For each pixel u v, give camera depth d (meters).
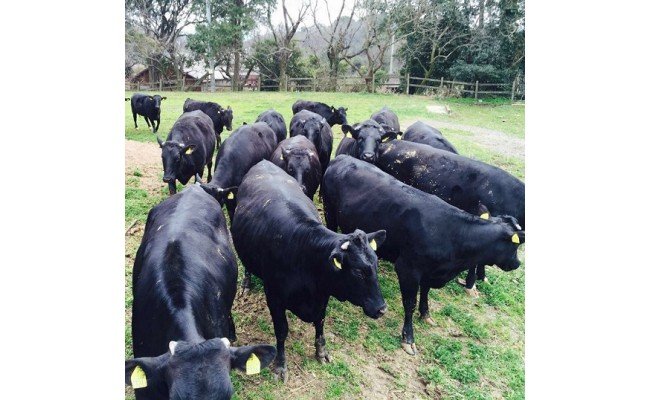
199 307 3.41
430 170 6.72
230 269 4.29
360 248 3.90
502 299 6.54
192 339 3.00
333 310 5.69
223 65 34.59
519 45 23.77
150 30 30.83
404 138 9.00
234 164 7.10
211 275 3.81
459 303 6.30
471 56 25.73
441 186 6.58
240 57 33.22
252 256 4.84
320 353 4.85
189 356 2.69
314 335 5.24
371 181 5.78
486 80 24.77
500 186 6.27
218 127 12.77
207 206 4.68
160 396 2.88
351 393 4.56
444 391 4.78
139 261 4.00
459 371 5.07
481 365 5.23
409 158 6.96
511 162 11.79
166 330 3.19
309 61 35.47
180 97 22.45
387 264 6.91
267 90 33.78
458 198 6.48
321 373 4.73
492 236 5.04
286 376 4.58
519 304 6.51
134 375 2.72
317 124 9.09
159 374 2.74
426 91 26.20
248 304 5.55
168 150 7.61
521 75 24.03
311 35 38.72
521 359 5.43
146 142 11.37
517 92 24.12
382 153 7.28
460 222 5.12
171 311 3.23
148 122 14.12
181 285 3.43
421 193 5.45
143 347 3.40
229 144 7.34
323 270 4.18
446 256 5.14
